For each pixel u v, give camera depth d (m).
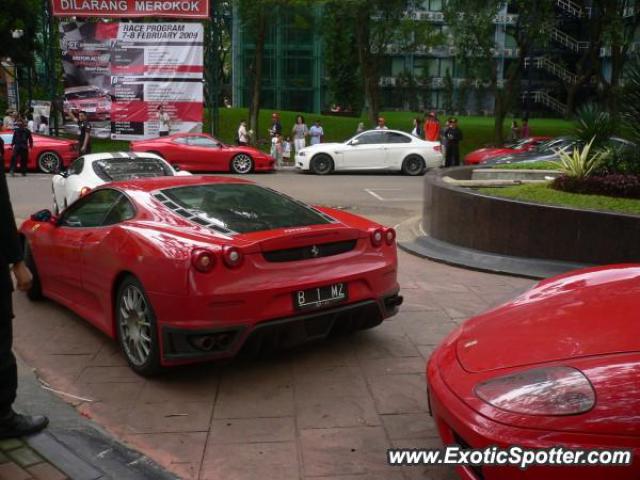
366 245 4.38
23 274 3.22
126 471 2.99
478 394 2.48
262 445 3.32
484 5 25.06
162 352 3.89
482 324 3.06
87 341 4.88
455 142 20.02
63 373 4.27
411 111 53.22
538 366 2.50
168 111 22.95
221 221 4.23
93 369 4.34
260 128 32.44
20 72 35.00
